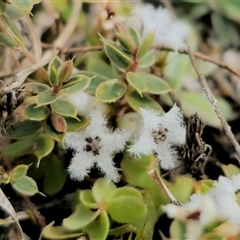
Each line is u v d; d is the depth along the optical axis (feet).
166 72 0.87
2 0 0.78
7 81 0.83
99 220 0.77
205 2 0.93
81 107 0.80
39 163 0.80
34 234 0.80
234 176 0.77
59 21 0.88
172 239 0.76
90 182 0.82
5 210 0.78
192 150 0.78
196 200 0.76
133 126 0.81
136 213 0.77
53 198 0.81
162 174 0.81
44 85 0.78
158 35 0.85
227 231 0.75
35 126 0.78
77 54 0.87
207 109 0.86
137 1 0.91
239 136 0.86
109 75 0.84
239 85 0.90
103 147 0.79
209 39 0.93
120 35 0.78
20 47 0.79
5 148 0.79
